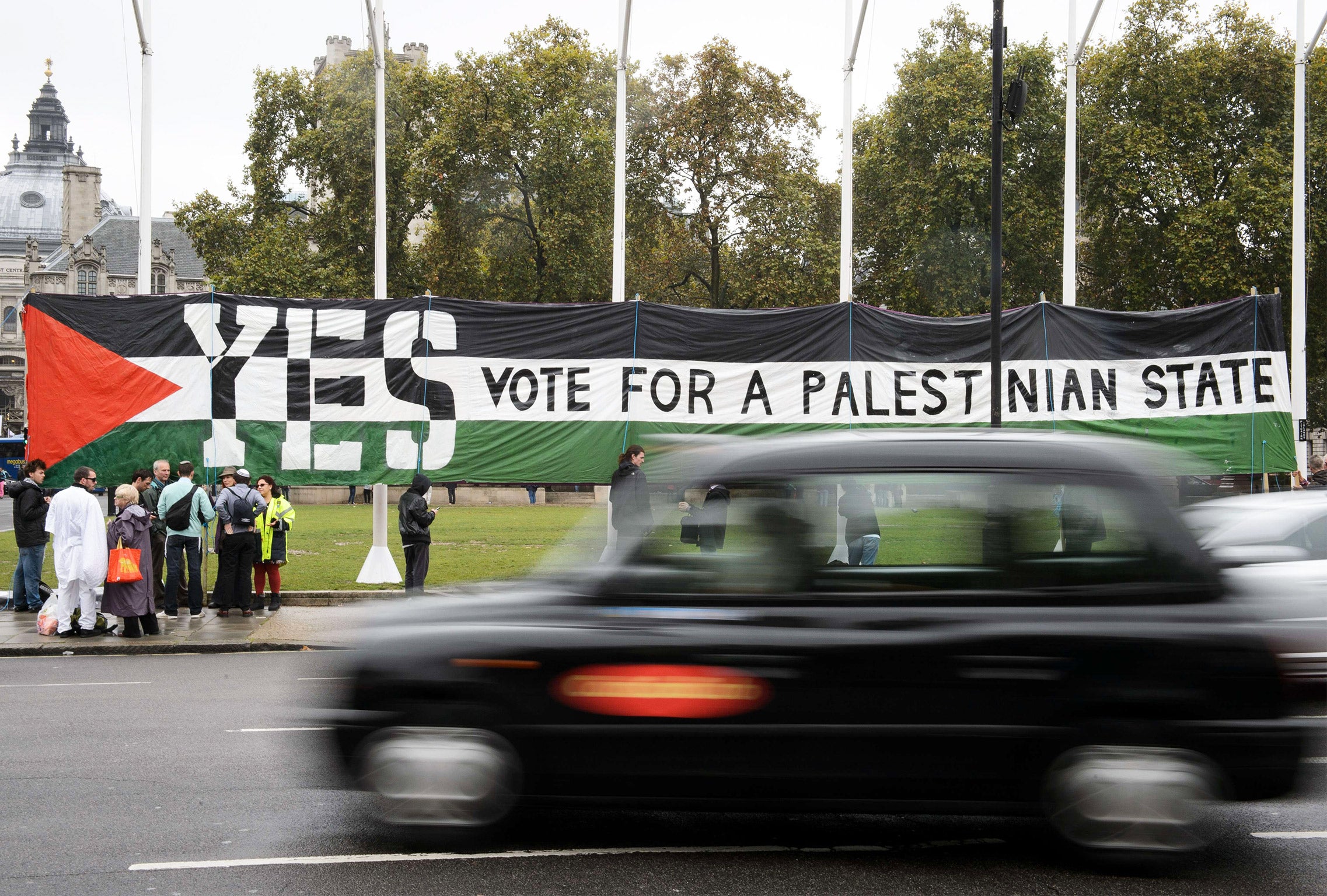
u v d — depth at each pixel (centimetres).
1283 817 578
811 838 540
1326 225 4094
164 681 1016
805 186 4700
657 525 510
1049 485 495
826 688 478
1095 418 1627
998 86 1506
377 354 1551
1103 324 1633
